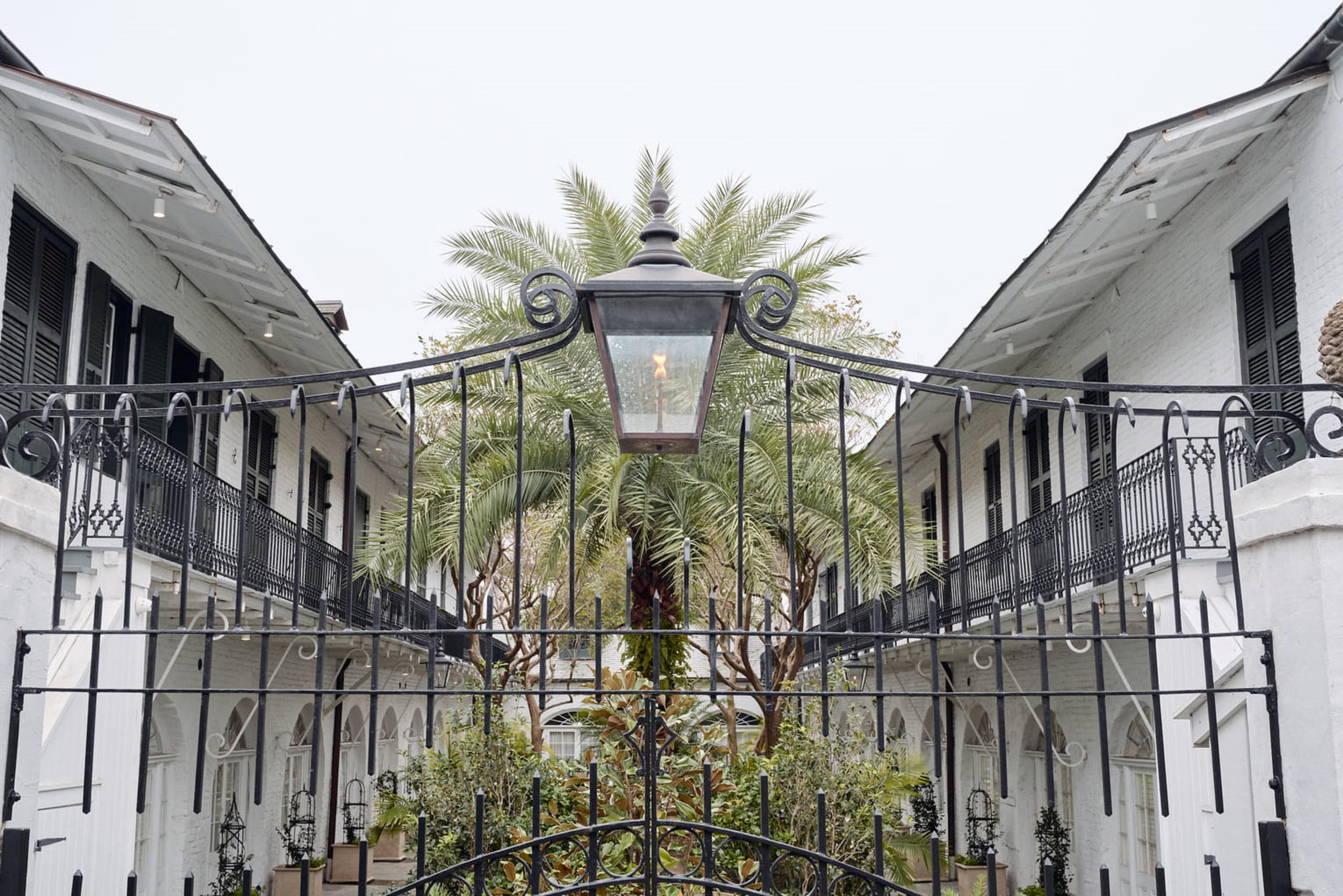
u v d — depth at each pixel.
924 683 20.36
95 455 10.09
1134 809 13.35
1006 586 15.45
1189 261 11.34
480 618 11.91
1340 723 3.52
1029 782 16.78
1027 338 14.64
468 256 13.00
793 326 12.72
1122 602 3.87
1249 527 3.96
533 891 3.85
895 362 3.89
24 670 3.95
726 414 12.38
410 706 24.45
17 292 9.69
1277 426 9.34
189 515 3.86
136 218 11.64
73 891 3.54
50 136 10.03
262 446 15.92
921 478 22.22
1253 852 5.07
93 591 8.44
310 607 15.26
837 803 10.20
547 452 12.07
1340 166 8.90
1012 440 3.95
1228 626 8.70
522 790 11.18
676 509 11.60
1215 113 9.16
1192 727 7.31
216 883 14.44
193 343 13.41
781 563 16.03
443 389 12.65
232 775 15.34
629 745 8.83
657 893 4.63
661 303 3.75
